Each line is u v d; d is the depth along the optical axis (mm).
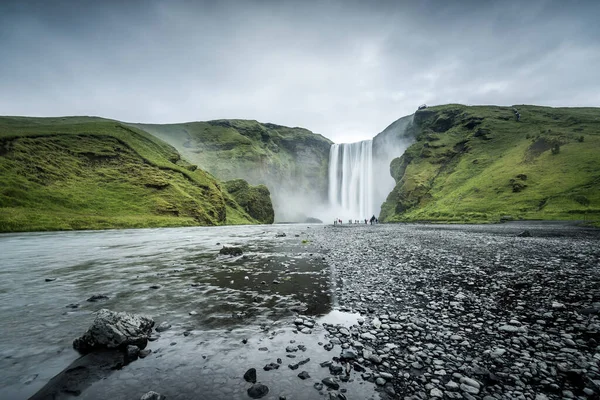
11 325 6836
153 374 4680
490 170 111375
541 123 156250
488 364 5188
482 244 24859
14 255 19953
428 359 5352
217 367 4969
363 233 42969
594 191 69000
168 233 47844
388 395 4211
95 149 97750
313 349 5727
